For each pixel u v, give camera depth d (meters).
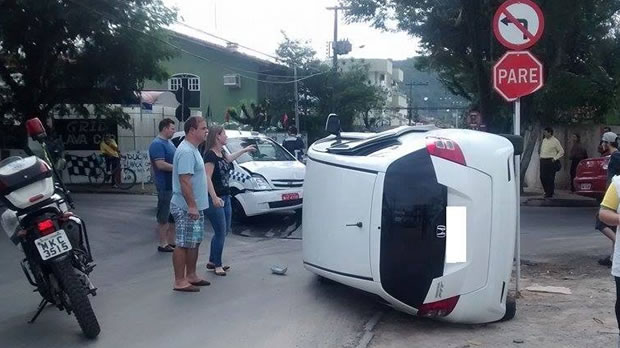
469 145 6.99
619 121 25.36
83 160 24.05
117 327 6.87
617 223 5.55
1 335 6.58
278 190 13.16
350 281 7.17
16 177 6.35
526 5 8.27
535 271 9.79
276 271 9.24
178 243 8.16
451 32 16.25
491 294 6.93
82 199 18.41
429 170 6.86
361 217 7.02
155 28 21.36
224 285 8.61
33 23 20.22
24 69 21.86
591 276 9.47
